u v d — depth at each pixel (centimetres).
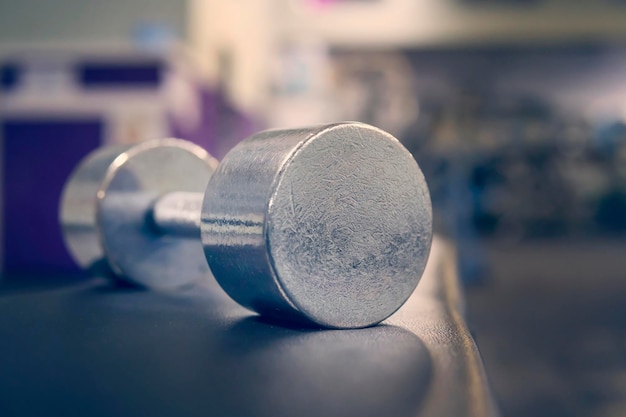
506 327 290
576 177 867
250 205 33
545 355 239
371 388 20
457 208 463
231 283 35
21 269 332
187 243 48
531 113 868
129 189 47
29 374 22
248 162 35
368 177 34
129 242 47
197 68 399
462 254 442
